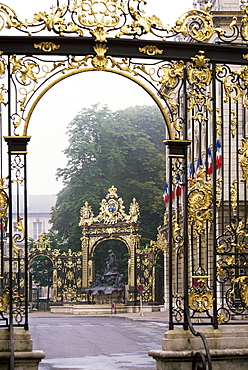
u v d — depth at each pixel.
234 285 14.01
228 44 14.34
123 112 71.31
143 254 52.94
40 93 13.12
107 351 23.98
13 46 13.03
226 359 13.14
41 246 56.06
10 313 12.73
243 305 13.71
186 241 13.55
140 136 70.31
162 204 66.12
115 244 63.56
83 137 67.75
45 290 92.25
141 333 32.38
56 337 30.39
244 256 13.80
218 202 13.78
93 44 13.26
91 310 53.81
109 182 67.19
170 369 13.02
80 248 65.38
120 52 13.34
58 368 19.19
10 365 11.94
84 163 68.19
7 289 13.05
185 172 13.66
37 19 13.03
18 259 12.92
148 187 66.88
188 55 13.66
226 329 13.58
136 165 69.31
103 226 54.34
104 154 68.44
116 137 69.44
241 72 13.96
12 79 12.98
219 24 30.05
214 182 13.66
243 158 13.80
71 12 13.16
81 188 67.31
